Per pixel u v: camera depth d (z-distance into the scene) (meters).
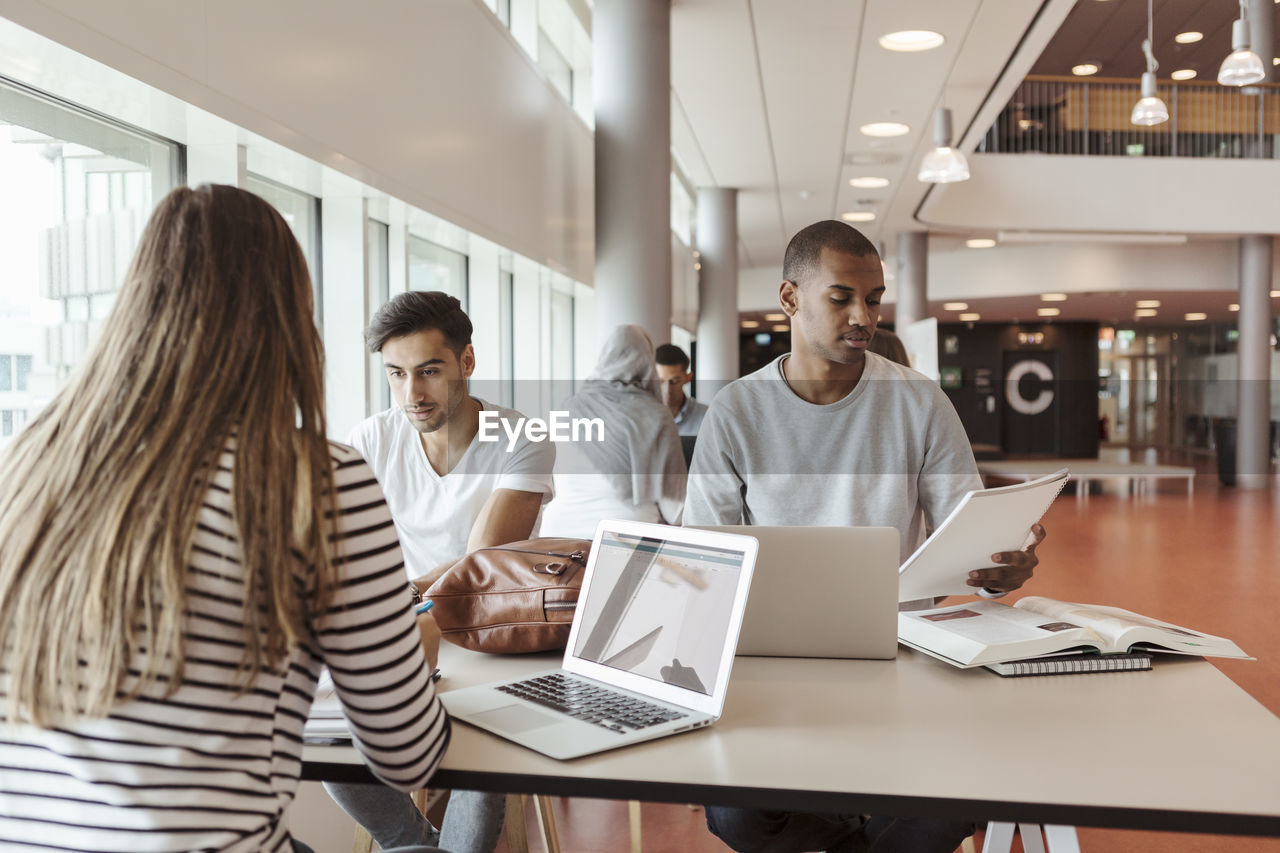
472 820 2.14
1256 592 6.79
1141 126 14.08
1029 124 14.06
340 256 3.94
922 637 1.90
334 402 3.99
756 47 7.39
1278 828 1.17
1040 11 6.73
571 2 6.77
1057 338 25.11
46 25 2.04
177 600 0.99
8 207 2.41
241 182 3.03
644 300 6.77
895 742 1.42
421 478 2.68
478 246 5.38
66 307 2.61
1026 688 1.68
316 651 1.17
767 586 1.91
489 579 1.92
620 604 1.76
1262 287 14.72
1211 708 1.56
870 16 6.80
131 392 1.06
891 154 10.57
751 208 13.50
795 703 1.61
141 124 2.75
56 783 0.98
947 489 2.31
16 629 0.99
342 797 2.18
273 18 2.98
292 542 1.07
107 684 0.97
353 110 3.54
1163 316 23.36
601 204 6.84
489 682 1.73
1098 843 3.04
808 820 2.06
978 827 3.08
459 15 4.71
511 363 6.73
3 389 2.41
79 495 1.02
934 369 9.81
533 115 6.00
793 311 2.34
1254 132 14.13
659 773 1.31
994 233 14.79
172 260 1.11
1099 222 13.92
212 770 1.02
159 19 2.42
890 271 15.48
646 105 6.74
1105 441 26.25
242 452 1.06
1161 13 12.87
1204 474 17.19
